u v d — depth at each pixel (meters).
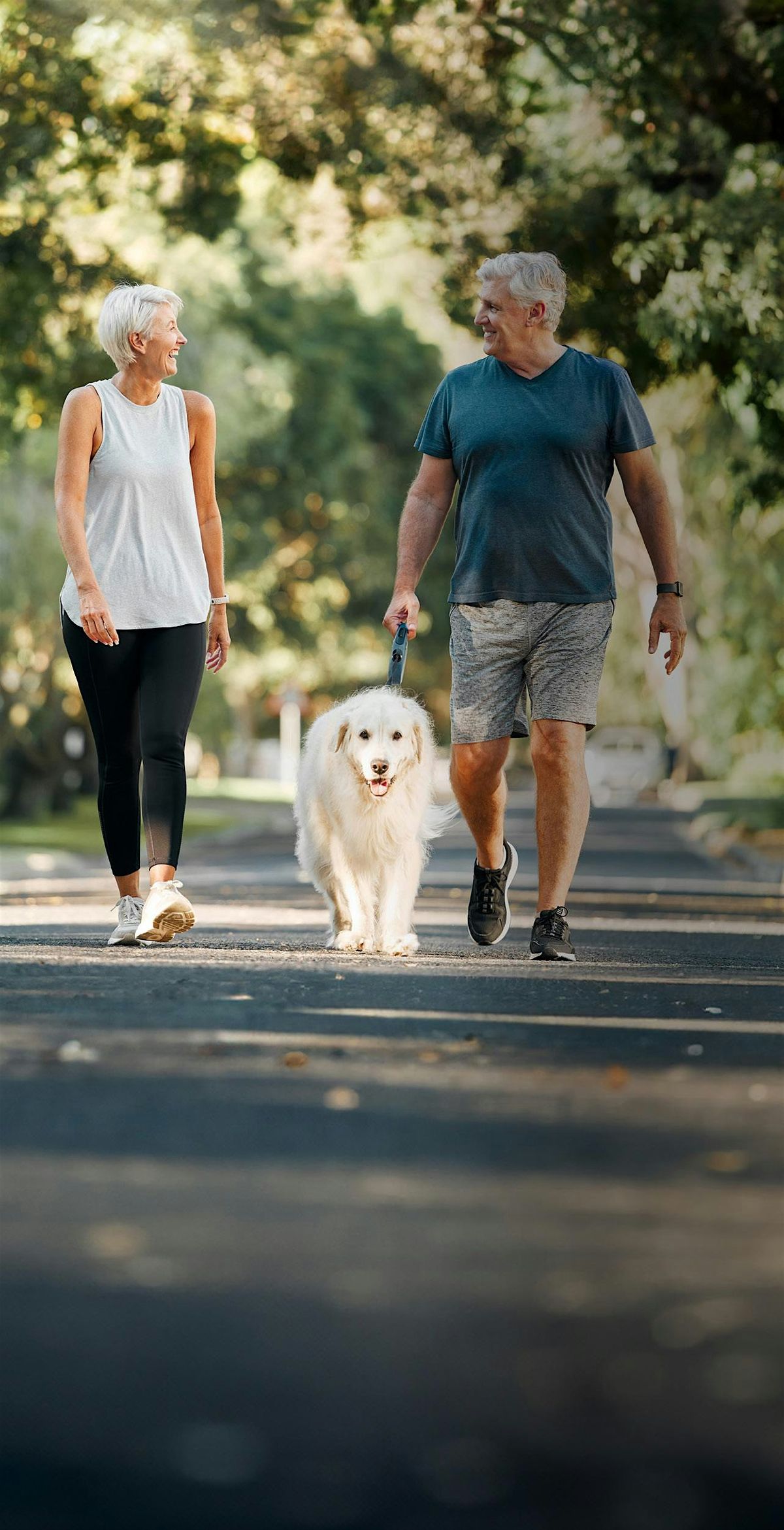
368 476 63.88
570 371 12.24
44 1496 3.39
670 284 25.08
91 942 12.88
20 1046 8.06
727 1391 3.88
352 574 68.12
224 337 50.44
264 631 69.25
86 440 12.24
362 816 12.29
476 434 12.20
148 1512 3.33
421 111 29.27
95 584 11.95
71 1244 4.95
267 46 29.27
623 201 26.05
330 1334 4.23
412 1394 3.86
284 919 16.58
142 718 12.38
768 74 25.67
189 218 32.03
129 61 29.84
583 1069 7.69
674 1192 5.53
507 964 11.85
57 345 32.88
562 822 12.24
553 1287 4.59
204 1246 4.93
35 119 29.97
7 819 50.22
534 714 12.27
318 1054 7.96
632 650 87.19
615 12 25.19
